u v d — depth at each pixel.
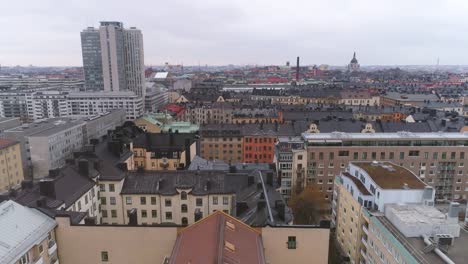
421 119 187.88
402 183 77.94
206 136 170.12
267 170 96.50
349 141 122.25
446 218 66.56
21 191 71.56
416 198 75.31
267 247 60.59
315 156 122.38
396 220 67.75
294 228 60.03
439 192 124.38
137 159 126.50
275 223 62.19
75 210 74.50
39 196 69.50
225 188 87.31
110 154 102.31
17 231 55.00
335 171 123.44
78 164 85.44
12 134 158.38
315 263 61.56
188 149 123.12
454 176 123.06
